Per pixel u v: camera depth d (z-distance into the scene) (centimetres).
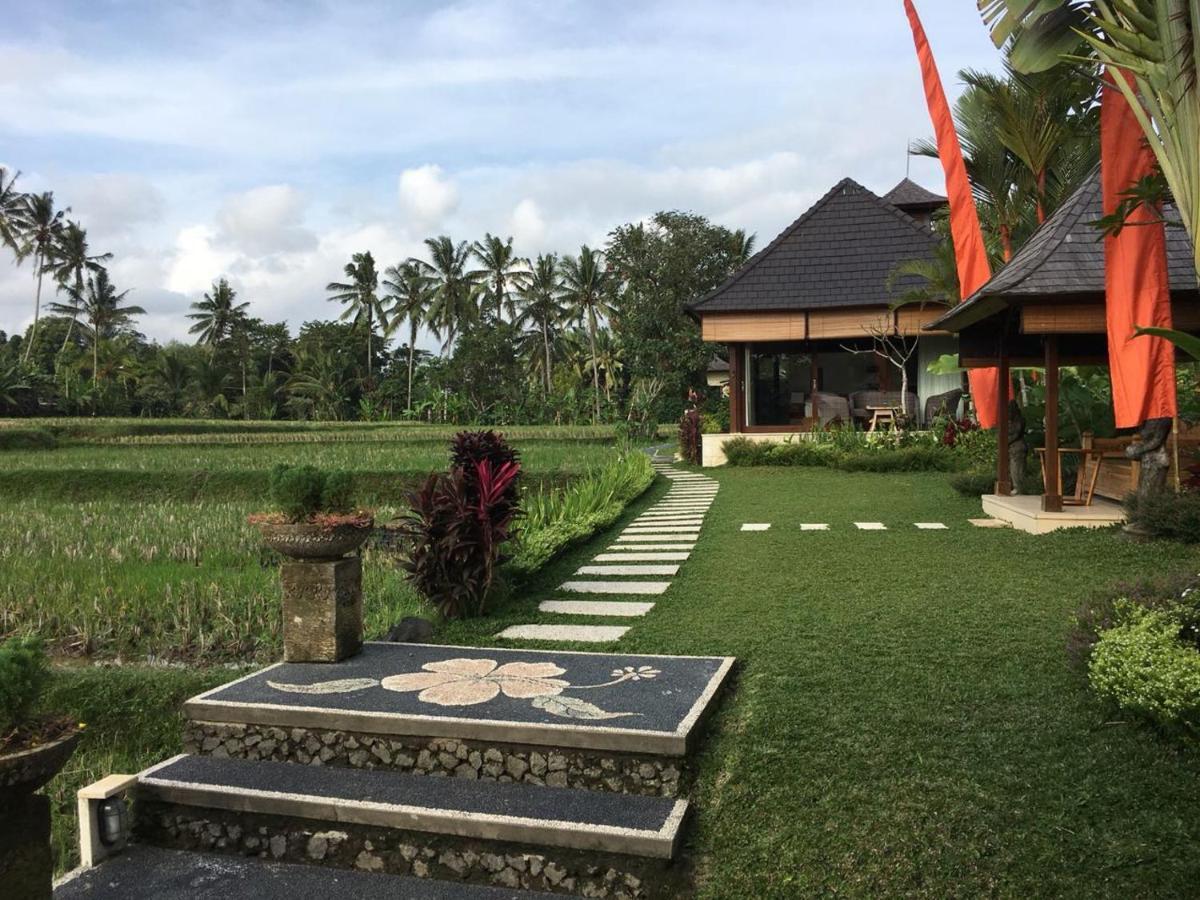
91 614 714
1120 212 537
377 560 905
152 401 5453
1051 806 313
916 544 824
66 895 338
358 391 6175
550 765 376
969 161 1609
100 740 536
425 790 371
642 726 374
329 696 431
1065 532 852
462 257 5619
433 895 330
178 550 1004
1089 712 383
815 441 1830
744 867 307
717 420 2297
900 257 1972
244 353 6128
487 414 4969
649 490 1523
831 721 388
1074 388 1191
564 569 795
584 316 5231
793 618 561
